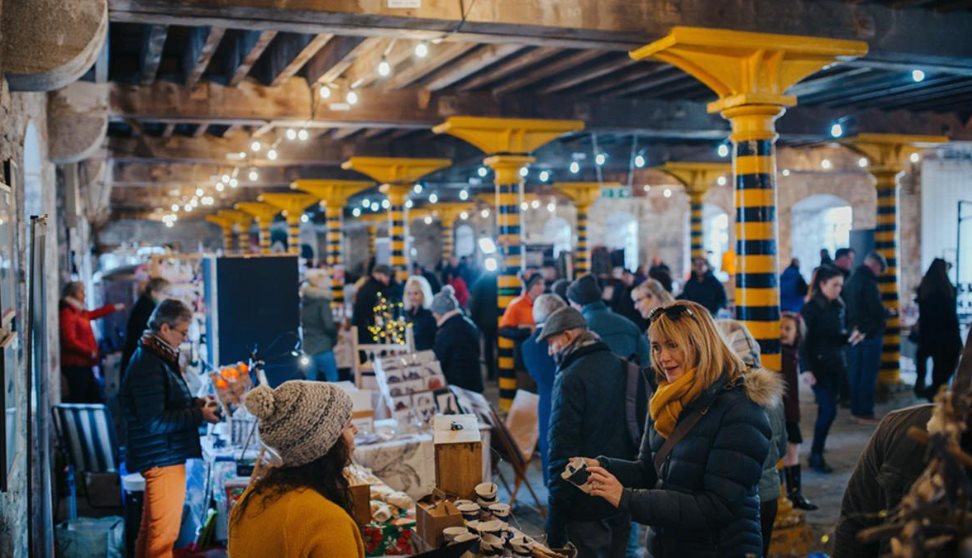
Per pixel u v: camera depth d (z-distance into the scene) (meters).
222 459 4.44
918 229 15.44
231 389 4.81
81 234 12.72
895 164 11.03
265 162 12.38
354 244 30.41
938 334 8.84
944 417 1.42
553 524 3.65
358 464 4.29
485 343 12.16
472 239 26.09
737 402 2.60
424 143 13.04
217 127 11.73
